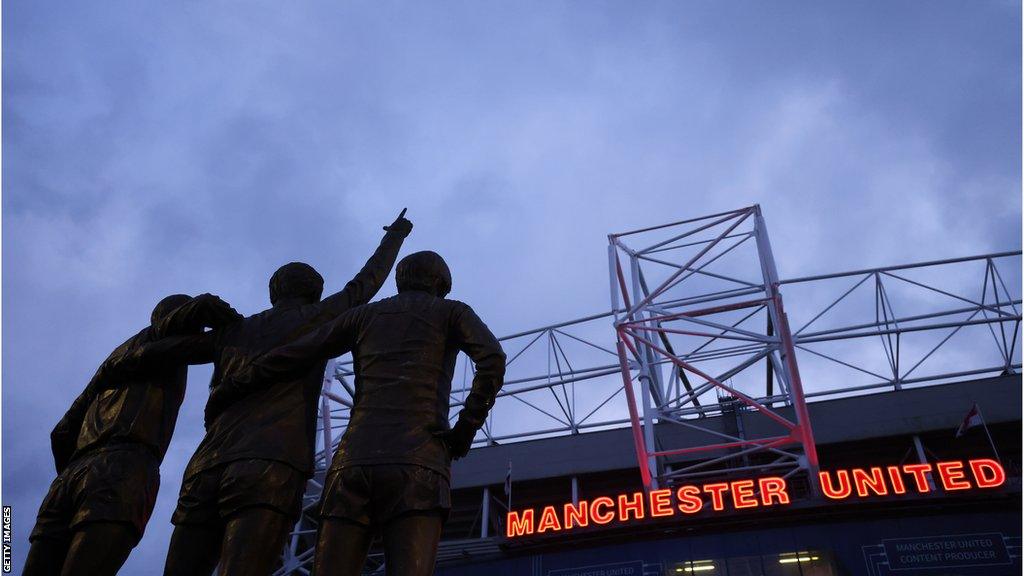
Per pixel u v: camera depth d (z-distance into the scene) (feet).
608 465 168.45
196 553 21.97
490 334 23.21
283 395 23.48
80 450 25.27
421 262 25.44
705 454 169.78
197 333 26.22
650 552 134.31
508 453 175.11
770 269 138.51
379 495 20.56
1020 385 160.25
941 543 125.29
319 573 19.97
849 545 127.75
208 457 22.50
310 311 26.03
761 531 131.75
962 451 164.86
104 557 23.29
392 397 21.90
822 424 165.37
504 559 142.20
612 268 150.71
